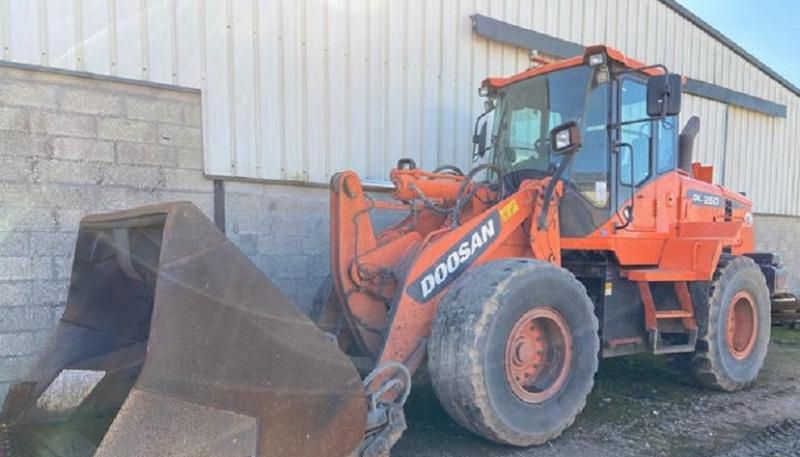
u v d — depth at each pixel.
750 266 5.18
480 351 3.25
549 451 3.52
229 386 2.26
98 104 4.48
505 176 4.59
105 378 2.93
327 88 5.67
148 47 4.69
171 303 2.18
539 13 7.38
